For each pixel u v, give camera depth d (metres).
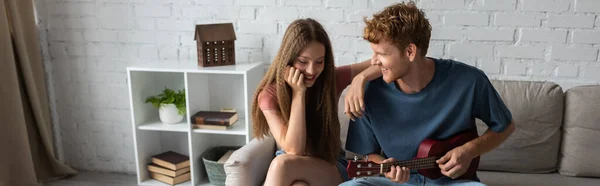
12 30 2.49
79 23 2.70
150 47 2.66
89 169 2.97
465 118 1.69
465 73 1.66
